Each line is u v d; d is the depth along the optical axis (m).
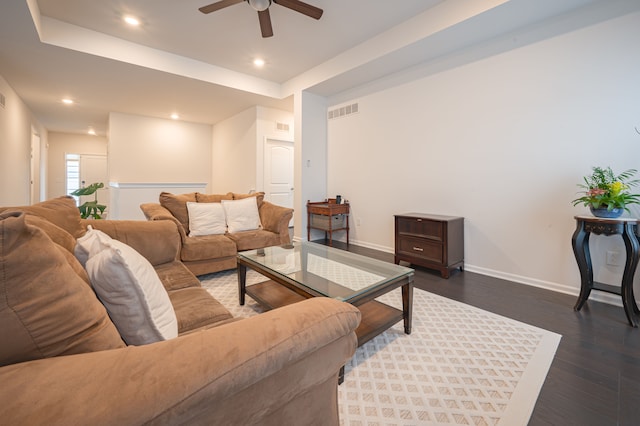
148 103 5.25
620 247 2.31
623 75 2.29
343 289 1.59
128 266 0.84
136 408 0.45
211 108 5.63
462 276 3.06
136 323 0.87
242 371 0.55
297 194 4.77
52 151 7.87
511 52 2.86
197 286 1.67
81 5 2.88
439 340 1.79
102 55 3.38
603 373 1.48
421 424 1.17
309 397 0.74
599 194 2.11
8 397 0.43
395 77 3.91
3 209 1.21
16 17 2.63
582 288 2.20
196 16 3.05
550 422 1.18
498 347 1.72
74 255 1.10
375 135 4.22
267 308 1.94
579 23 2.48
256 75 4.64
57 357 0.54
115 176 5.86
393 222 4.06
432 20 2.91
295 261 2.16
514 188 2.89
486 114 3.06
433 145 3.53
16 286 0.53
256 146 5.55
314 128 4.80
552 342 1.77
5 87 4.04
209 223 3.15
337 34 3.40
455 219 3.08
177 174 6.64
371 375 1.47
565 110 2.57
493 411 1.24
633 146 2.27
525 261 2.84
